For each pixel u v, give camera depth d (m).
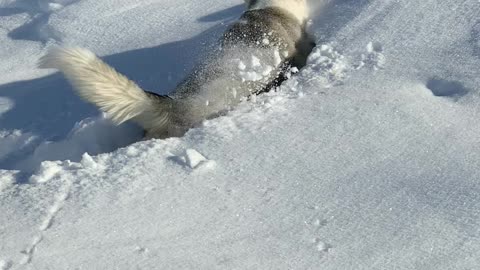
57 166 3.54
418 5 4.73
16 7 6.61
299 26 4.99
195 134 3.82
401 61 4.26
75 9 6.15
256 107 4.07
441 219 2.98
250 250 2.88
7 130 4.80
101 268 2.80
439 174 3.30
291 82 4.31
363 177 3.32
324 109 3.91
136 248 2.90
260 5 5.04
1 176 3.55
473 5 4.64
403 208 3.08
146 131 4.18
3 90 5.32
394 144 3.56
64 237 2.98
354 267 2.75
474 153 3.45
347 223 3.01
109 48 5.58
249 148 3.62
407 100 3.90
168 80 5.05
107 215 3.11
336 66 4.33
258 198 3.21
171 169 3.46
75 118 4.80
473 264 2.72
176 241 2.94
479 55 4.18
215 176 3.38
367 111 3.84
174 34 5.58
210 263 2.81
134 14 5.98
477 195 3.11
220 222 3.05
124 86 4.01
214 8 5.86
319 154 3.53
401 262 2.76
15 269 2.81
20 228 3.05
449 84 4.04
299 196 3.21
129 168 3.48
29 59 5.70
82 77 3.93
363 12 4.84
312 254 2.84
